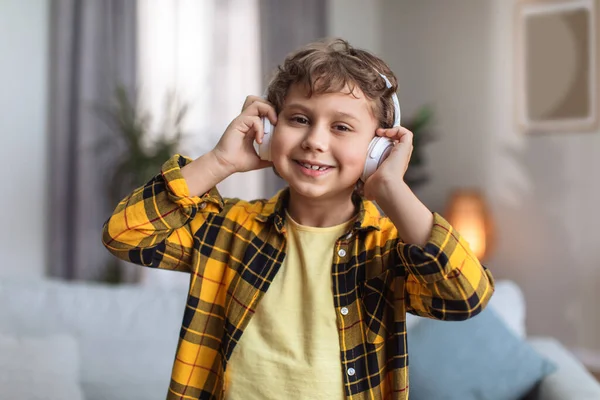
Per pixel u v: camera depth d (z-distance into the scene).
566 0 3.68
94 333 1.80
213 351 0.92
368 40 4.55
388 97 0.90
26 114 3.10
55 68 3.15
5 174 3.04
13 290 1.89
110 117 3.17
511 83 3.90
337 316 0.87
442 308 0.84
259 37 3.75
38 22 3.12
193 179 0.91
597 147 3.57
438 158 4.22
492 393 1.71
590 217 3.60
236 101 3.68
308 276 0.90
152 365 1.75
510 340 1.80
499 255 3.93
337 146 0.85
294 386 0.85
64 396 1.56
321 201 0.91
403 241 0.85
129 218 0.90
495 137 3.97
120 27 3.22
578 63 3.64
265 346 0.88
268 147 0.90
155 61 3.40
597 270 3.57
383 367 0.88
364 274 0.89
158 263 0.93
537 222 3.79
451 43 4.18
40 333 1.79
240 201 1.01
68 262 3.17
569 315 3.67
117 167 3.02
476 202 3.78
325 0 4.06
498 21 3.96
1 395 1.52
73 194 3.15
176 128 3.07
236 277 0.93
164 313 1.87
